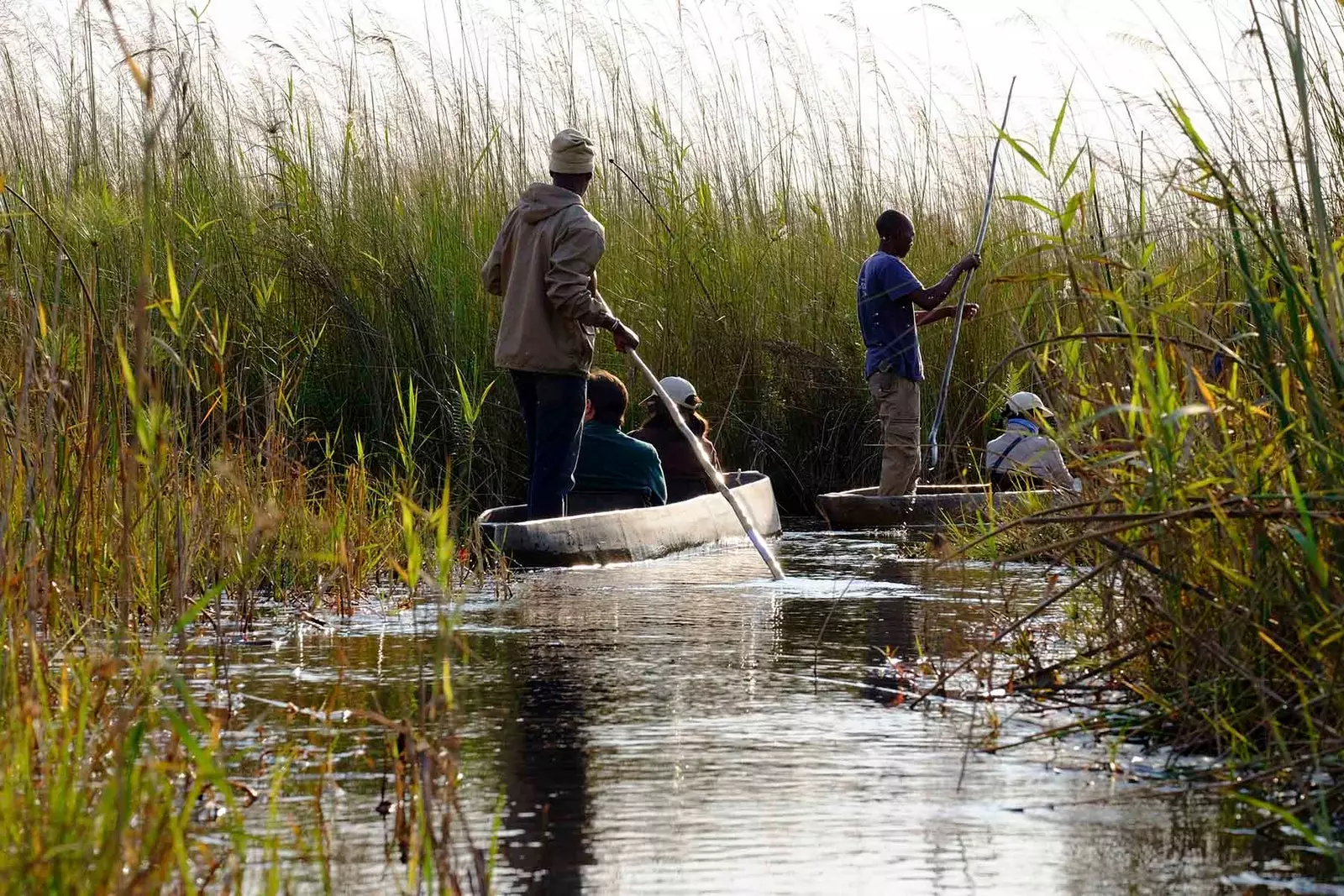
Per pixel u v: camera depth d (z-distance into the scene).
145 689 5.70
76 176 17.08
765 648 8.96
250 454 12.59
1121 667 7.40
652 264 20.70
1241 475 6.77
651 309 20.30
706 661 8.58
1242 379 7.70
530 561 12.96
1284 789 5.84
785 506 20.53
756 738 6.74
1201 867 5.00
